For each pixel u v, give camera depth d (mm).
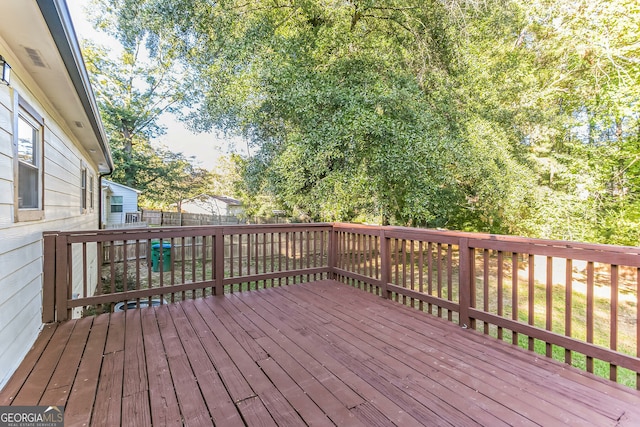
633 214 7336
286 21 7438
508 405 1695
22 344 2312
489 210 7719
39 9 1828
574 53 7414
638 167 7355
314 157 6328
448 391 1823
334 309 3293
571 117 7816
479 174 6789
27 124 2773
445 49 7207
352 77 6668
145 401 1705
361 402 1708
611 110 7004
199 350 2322
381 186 6422
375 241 3945
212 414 1598
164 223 13391
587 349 2111
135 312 3143
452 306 2969
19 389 1816
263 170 8273
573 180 7484
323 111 6363
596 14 6680
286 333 2656
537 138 8047
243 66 6703
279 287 4145
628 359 1926
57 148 3734
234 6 6922
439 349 2387
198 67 8398
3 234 2080
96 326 2775
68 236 2936
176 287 3484
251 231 3992
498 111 7426
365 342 2496
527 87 7770
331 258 4680
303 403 1695
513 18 7402
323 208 6676
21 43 2211
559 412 1639
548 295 2352
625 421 1566
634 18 6305
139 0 7254
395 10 7176
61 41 2197
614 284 2039
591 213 7223
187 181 22578
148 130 19953
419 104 6402
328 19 6961
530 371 2070
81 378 1938
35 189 2965
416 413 1618
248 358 2203
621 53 6688
